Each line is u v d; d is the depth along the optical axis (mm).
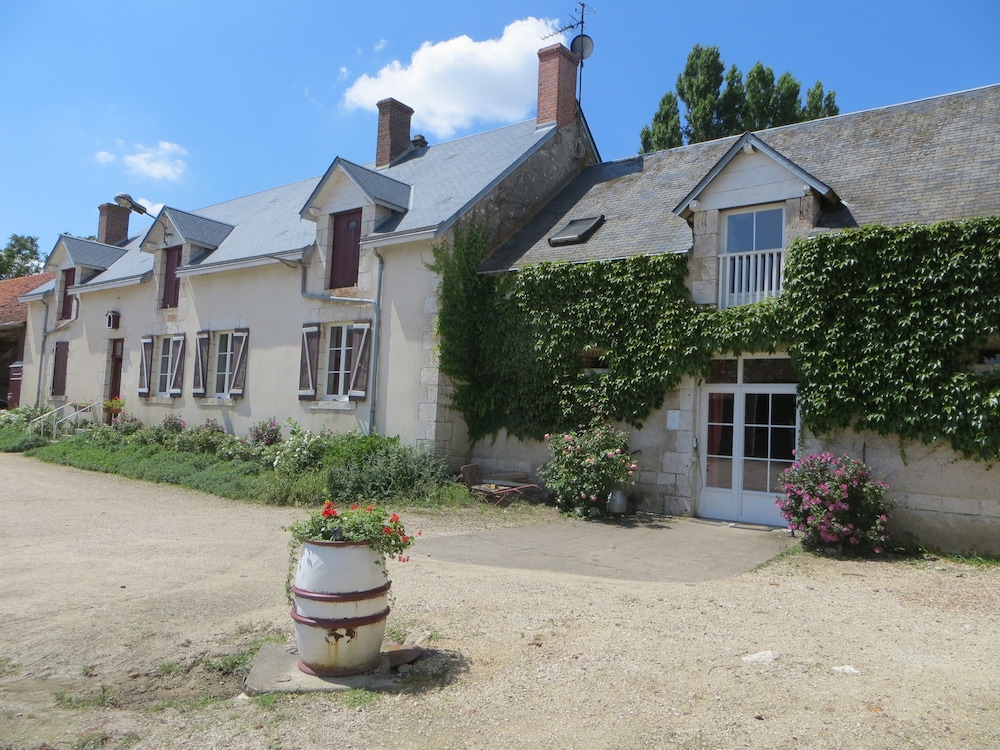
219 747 3332
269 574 6414
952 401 7570
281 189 18688
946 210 8297
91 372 18922
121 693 4000
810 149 11047
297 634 4141
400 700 3760
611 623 4996
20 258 38375
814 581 6555
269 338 14453
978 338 7504
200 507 10109
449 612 5262
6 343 24406
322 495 10453
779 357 9320
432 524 9047
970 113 9992
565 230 12109
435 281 11766
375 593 4148
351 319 13062
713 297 9672
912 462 8055
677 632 4812
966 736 3285
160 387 17109
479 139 15375
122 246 22562
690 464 9766
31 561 6719
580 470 9852
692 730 3365
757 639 4695
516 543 8039
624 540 8352
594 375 10641
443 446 11617
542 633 4781
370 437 11883
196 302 16125
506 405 11594
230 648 4594
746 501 9461
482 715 3584
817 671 4098
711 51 23391
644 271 10062
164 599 5559
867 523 7770
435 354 11617
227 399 15055
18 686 4059
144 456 13859
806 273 8617
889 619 5270
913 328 7879
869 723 3402
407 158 16281
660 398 9992
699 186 9734
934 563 7348
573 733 3371
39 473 13125
